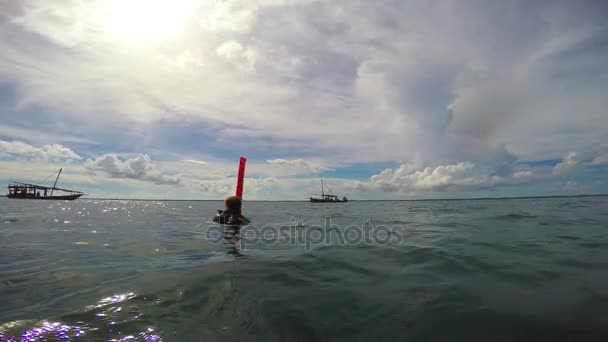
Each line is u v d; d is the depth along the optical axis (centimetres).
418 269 363
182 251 477
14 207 2347
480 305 251
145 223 1005
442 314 237
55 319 217
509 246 500
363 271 356
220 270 354
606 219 986
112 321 217
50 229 807
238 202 782
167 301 256
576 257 413
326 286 303
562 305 247
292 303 259
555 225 819
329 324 223
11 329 201
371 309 248
